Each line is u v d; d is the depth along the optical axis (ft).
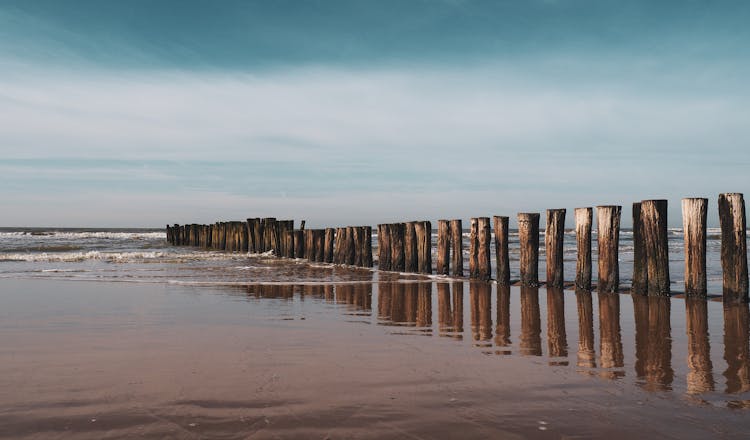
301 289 33.83
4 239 136.67
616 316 23.34
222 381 12.93
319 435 9.55
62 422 10.12
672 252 78.18
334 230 60.85
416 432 9.77
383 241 49.96
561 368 14.55
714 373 14.06
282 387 12.48
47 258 61.05
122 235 171.94
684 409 11.13
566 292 32.01
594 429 9.99
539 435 9.68
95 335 18.71
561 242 33.17
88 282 36.58
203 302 27.55
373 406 11.16
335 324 21.50
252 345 17.22
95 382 12.80
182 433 9.60
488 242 38.29
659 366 14.82
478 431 9.84
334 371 13.98
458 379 13.32
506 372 14.06
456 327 21.02
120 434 9.55
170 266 53.06
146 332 19.34
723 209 26.27
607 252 30.73
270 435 9.53
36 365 14.47
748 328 20.44
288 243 71.36
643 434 9.77
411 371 14.07
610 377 13.62
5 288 32.65
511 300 28.76
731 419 10.55
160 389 12.24
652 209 28.73
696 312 24.07
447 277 41.60
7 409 10.84
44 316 22.71
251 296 30.25
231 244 94.58
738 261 25.90
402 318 23.15
